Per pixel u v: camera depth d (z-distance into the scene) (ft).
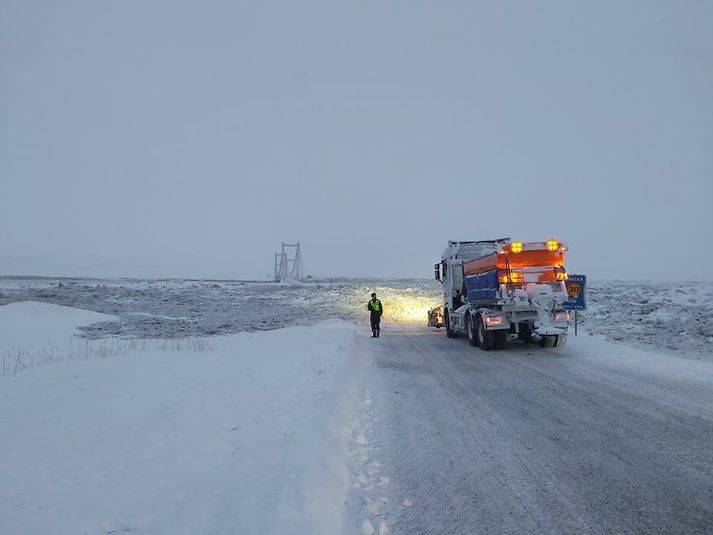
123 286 244.42
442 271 76.28
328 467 17.34
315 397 26.35
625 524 13.91
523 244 52.26
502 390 32.71
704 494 15.71
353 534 13.74
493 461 19.20
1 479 15.10
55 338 74.59
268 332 74.49
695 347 48.57
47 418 22.21
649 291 147.43
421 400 30.37
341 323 94.27
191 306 152.15
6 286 233.35
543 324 52.29
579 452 19.93
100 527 12.09
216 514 12.87
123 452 17.67
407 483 17.33
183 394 27.43
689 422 23.81
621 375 36.76
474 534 13.65
